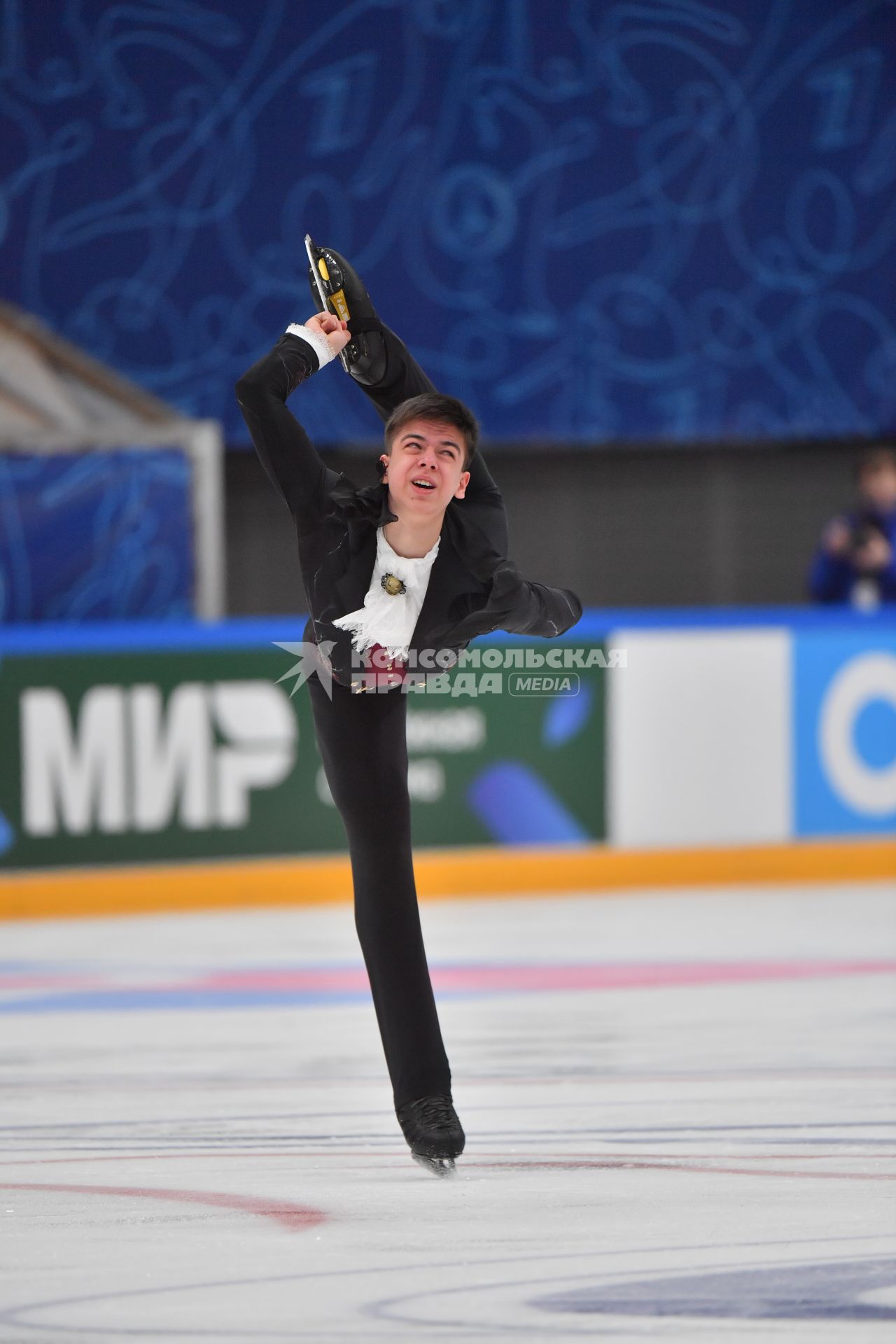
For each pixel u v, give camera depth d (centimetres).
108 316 3312
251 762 2512
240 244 3353
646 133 3484
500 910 2442
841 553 3056
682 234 3509
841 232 3559
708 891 2622
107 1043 1585
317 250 1060
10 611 2788
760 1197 1013
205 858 2495
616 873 2631
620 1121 1236
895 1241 919
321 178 3378
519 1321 796
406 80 3394
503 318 3459
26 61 3259
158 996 1838
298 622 2531
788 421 3562
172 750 2480
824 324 3566
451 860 2562
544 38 3434
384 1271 876
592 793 2631
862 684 2728
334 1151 1155
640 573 3603
